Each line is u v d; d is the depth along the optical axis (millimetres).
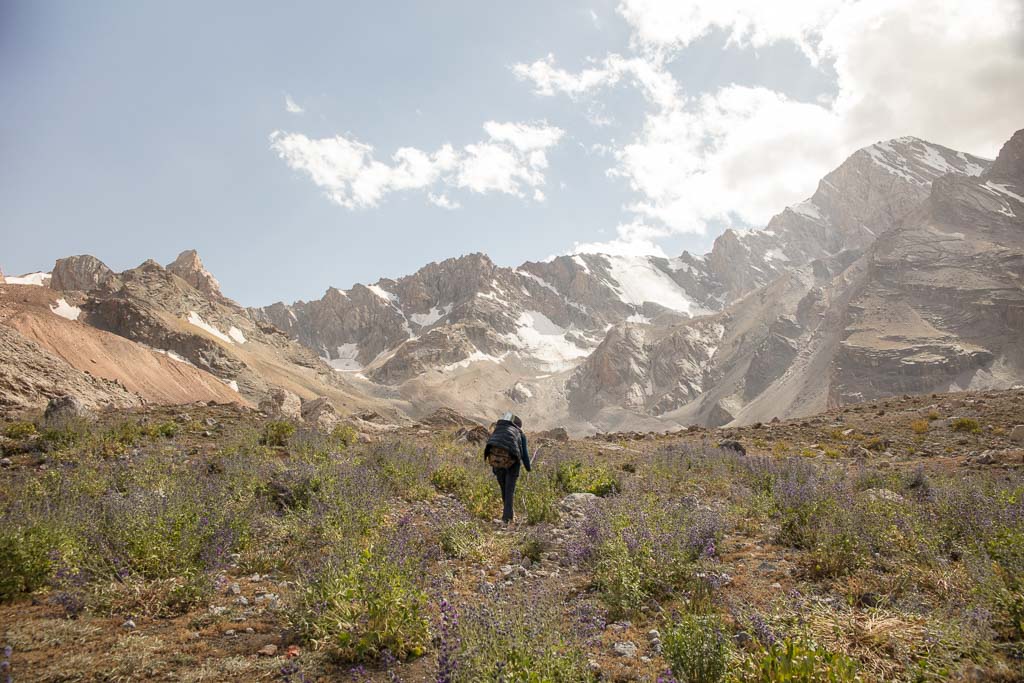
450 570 6961
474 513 10281
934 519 8266
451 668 4203
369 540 7496
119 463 11531
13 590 6066
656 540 6977
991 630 4887
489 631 4504
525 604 4969
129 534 6875
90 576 6434
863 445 22875
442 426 32750
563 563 7633
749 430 31594
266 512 8727
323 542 7707
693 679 4293
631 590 5992
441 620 5074
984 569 5918
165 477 10383
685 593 6246
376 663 4824
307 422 23578
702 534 7859
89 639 5184
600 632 5207
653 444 25719
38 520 6941
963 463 16688
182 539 6973
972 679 4227
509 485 9758
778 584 6613
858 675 4211
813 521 8500
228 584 6598
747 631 4742
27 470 11852
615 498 10188
